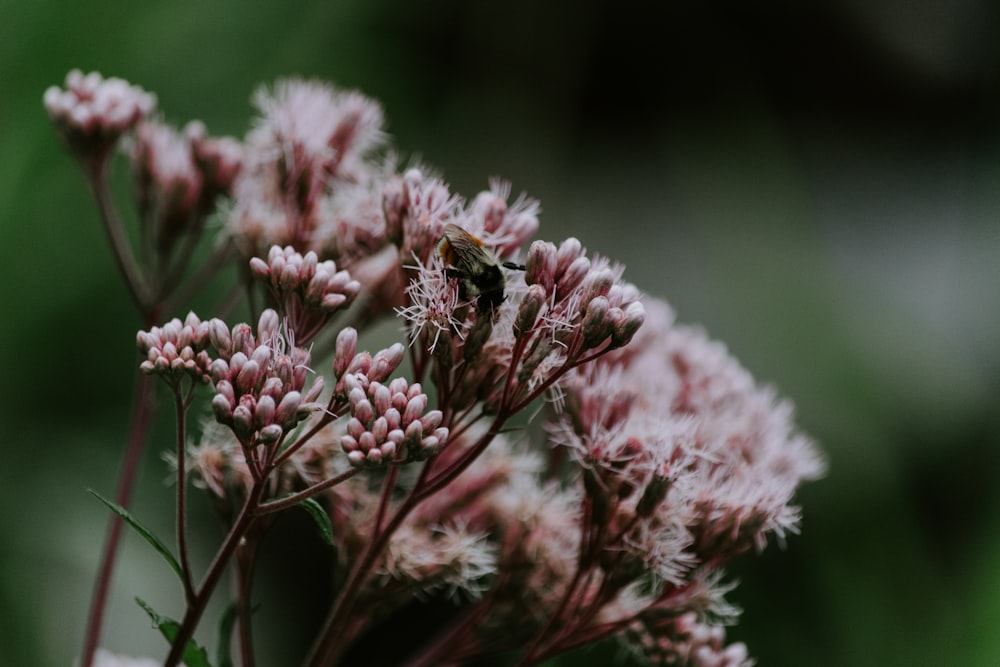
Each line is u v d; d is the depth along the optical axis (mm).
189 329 258
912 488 600
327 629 272
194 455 285
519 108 712
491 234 277
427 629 541
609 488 278
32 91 485
